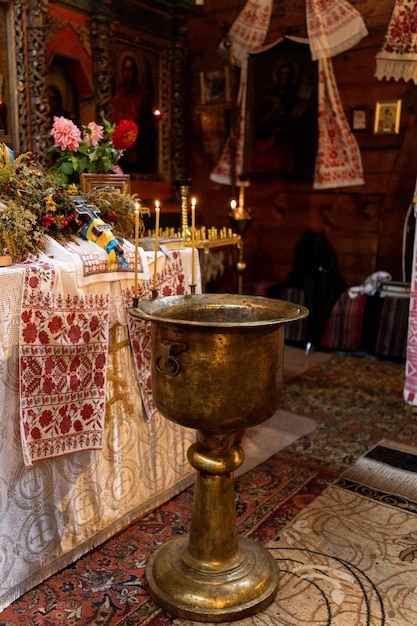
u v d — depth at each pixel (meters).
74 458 1.90
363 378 3.95
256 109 4.95
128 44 4.50
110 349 2.00
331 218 4.84
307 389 3.73
